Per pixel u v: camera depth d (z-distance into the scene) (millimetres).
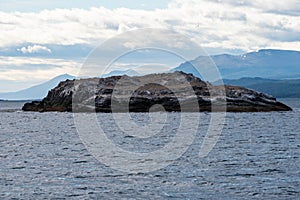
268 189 44500
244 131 116750
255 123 145875
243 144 85500
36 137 104875
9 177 50844
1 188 45188
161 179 49594
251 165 58719
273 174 52125
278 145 83312
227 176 51188
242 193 43062
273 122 150250
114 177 50844
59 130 125125
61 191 44000
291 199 41062
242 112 196375
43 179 49594
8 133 117125
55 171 54688
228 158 65562
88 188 45281
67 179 49625
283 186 45844
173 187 45594
